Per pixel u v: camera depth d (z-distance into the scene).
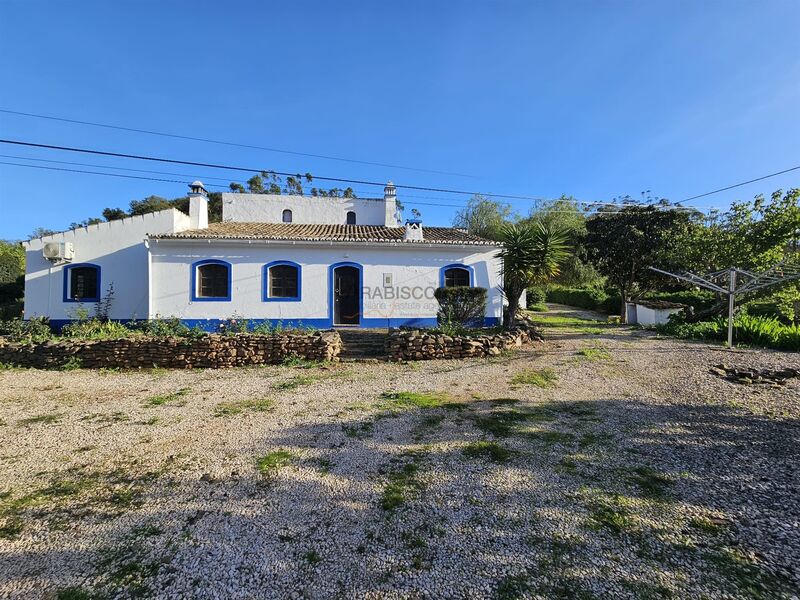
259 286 14.00
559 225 30.50
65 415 5.69
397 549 2.69
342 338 11.58
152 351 9.09
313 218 20.97
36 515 3.16
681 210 17.81
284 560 2.60
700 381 6.83
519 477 3.65
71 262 14.81
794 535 2.74
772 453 4.06
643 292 18.39
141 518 3.11
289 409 5.86
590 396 6.21
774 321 11.61
